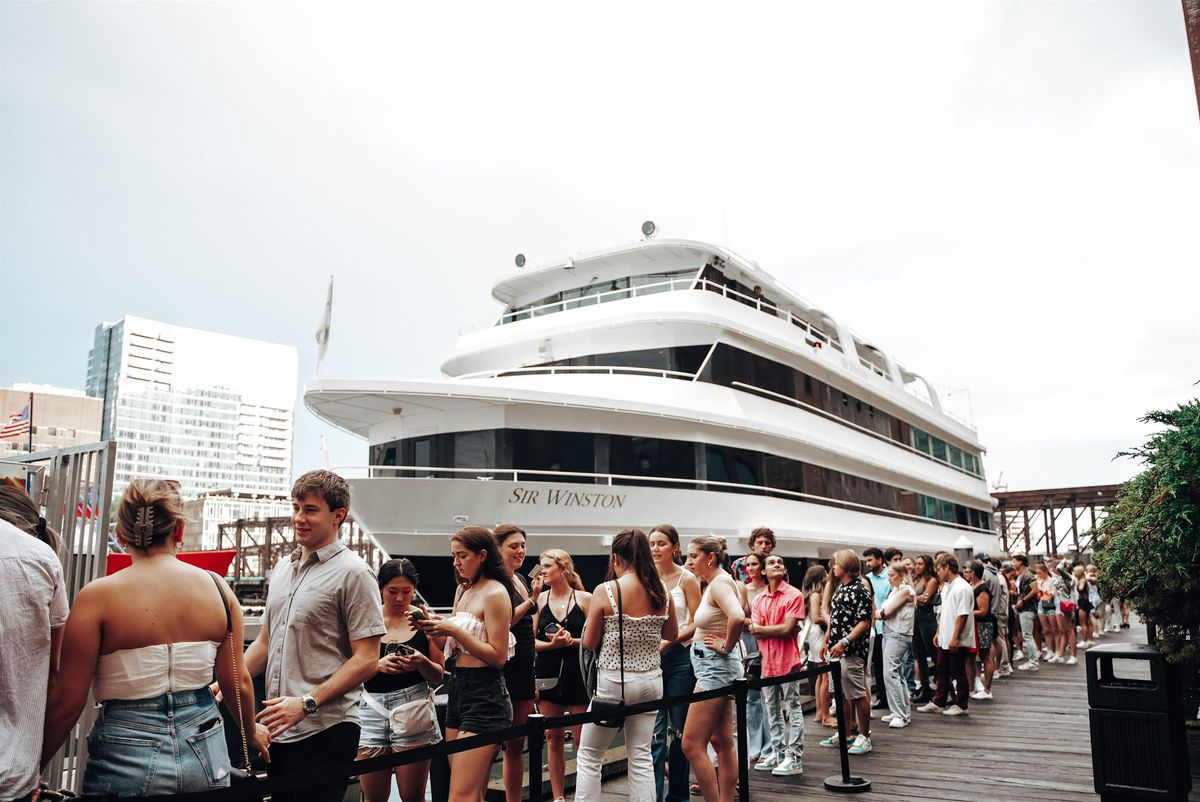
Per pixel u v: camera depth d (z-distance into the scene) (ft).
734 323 54.13
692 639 20.48
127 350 570.46
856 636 25.94
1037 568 52.65
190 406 577.43
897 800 21.06
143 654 9.44
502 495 40.29
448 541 39.34
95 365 588.91
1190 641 20.07
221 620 10.30
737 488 51.11
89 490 18.88
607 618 15.66
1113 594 23.18
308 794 11.33
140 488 10.03
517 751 17.67
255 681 32.60
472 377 50.08
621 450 45.42
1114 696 19.17
